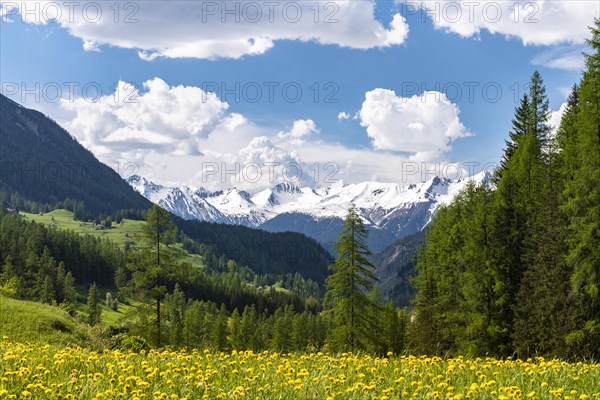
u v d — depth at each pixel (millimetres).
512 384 7016
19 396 6250
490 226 39125
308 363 8906
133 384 7027
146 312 40312
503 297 36969
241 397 6230
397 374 7852
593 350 27828
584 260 27141
